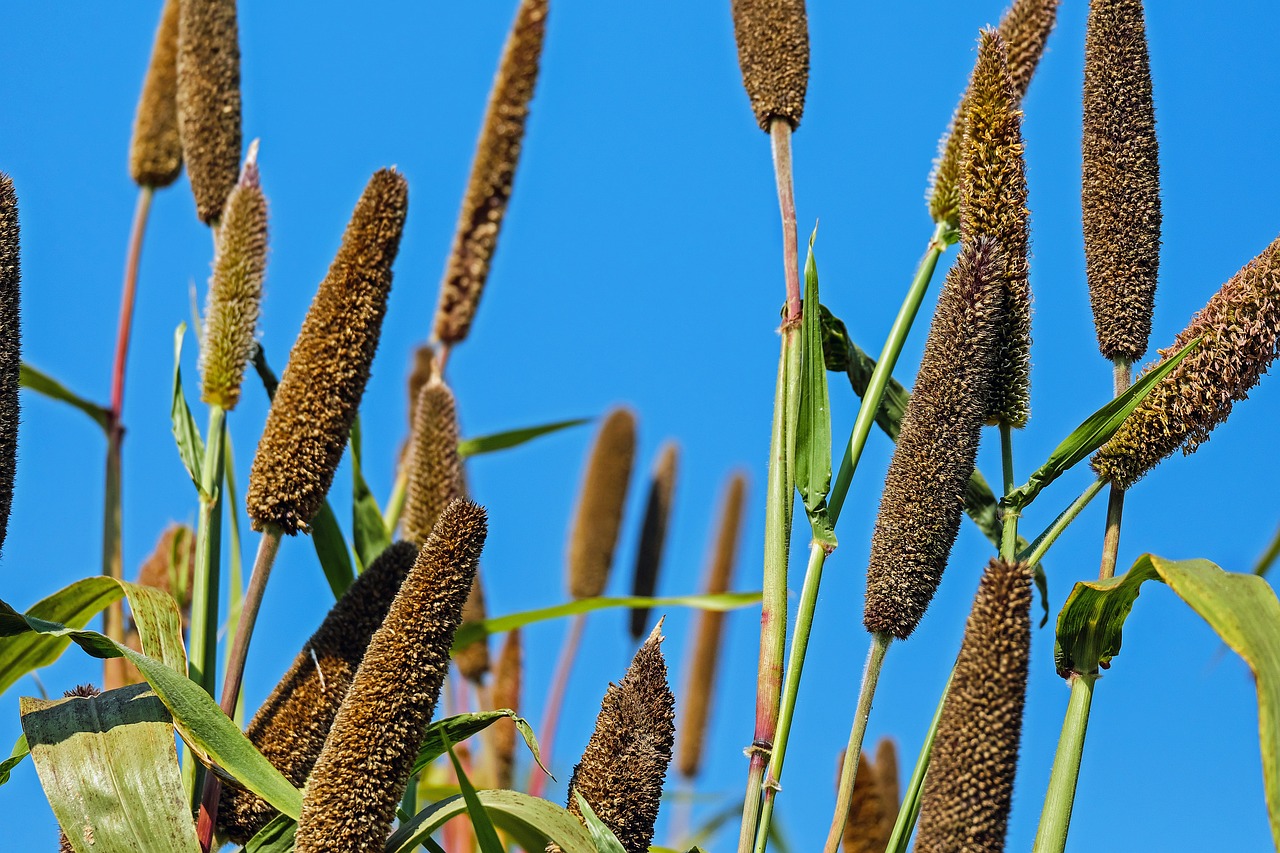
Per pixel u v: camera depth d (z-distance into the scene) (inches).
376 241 287.9
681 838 483.5
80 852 246.4
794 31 336.8
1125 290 289.4
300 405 283.3
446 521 245.1
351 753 236.4
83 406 425.1
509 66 462.0
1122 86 297.3
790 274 314.3
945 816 227.5
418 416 377.7
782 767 269.7
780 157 332.2
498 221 455.2
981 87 293.3
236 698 280.2
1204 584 234.7
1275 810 211.9
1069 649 262.7
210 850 271.0
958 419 266.8
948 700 232.4
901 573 264.2
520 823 256.4
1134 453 275.7
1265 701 219.0
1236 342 272.2
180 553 401.1
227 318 318.0
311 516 285.3
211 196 377.1
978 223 289.4
